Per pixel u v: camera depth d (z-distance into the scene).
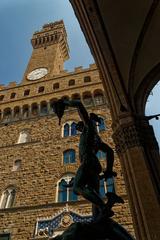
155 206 10.60
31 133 33.59
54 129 33.06
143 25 16.84
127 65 17.00
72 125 32.88
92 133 6.15
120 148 13.70
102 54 17.11
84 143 6.04
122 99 15.43
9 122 36.53
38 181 27.00
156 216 10.31
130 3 16.67
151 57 17.14
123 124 14.09
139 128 13.81
